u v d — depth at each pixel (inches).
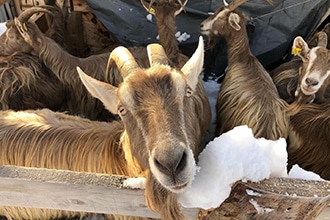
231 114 49.8
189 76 27.9
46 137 36.8
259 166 21.5
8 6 68.6
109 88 28.5
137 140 24.3
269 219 22.9
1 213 42.4
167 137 21.8
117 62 27.8
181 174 21.1
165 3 52.8
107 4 59.9
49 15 59.5
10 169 25.9
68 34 64.2
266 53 62.6
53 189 25.5
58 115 41.1
